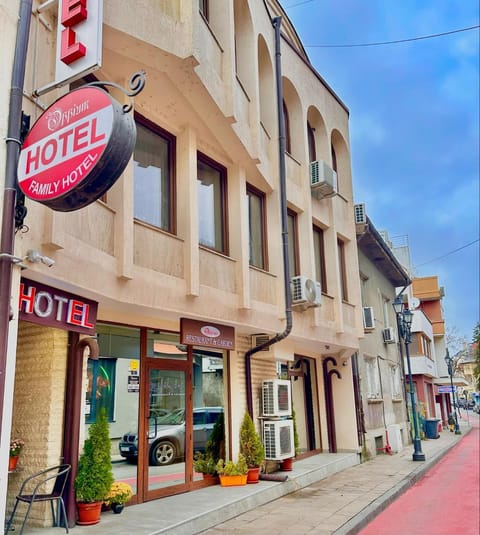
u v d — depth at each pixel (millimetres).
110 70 7520
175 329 9273
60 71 5277
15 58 4996
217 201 10273
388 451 18297
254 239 11328
